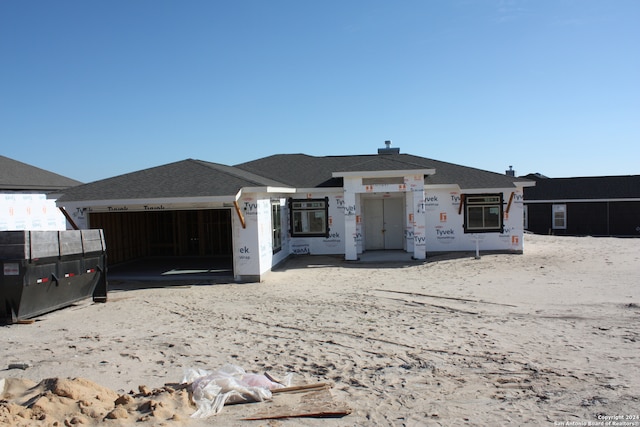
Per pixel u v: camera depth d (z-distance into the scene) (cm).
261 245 1673
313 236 2236
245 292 1453
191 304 1294
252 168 2502
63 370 764
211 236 2402
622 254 2094
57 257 1184
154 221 2416
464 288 1418
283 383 690
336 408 594
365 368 766
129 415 552
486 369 745
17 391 627
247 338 948
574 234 3947
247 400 625
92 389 623
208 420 565
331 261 2066
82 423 516
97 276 1341
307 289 1479
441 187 2177
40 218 2186
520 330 956
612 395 627
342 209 2220
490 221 2186
